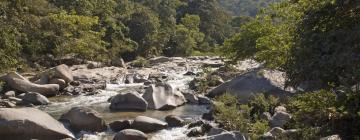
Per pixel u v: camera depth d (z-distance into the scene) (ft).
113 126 51.70
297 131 40.16
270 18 76.18
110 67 118.42
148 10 207.82
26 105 67.62
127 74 104.58
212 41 280.72
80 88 83.41
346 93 36.14
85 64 125.59
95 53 136.36
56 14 133.80
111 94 79.66
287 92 64.08
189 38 210.18
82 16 137.49
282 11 60.23
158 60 151.74
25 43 120.16
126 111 62.80
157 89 67.77
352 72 33.35
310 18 37.37
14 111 46.37
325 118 39.96
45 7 137.90
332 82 36.73
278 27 64.90
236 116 49.29
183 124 54.44
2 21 92.22
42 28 127.85
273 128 44.09
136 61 141.38
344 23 36.40
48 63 124.16
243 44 87.04
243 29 88.22
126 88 87.76
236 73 93.76
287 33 53.11
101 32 147.33
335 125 38.58
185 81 98.53
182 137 48.75
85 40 131.85
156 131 51.37
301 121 42.96
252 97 61.67
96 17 143.84
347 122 38.32
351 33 34.04
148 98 65.98
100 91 82.84
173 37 208.13
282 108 53.78
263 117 51.16
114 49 146.20
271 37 58.08
